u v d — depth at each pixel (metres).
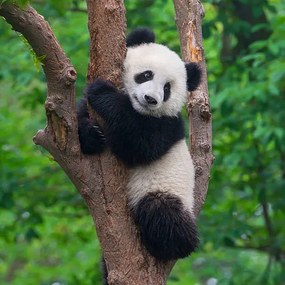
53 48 7.01
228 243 14.74
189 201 8.38
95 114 8.03
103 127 7.99
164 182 8.27
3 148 16.48
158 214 8.02
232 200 16.33
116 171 7.57
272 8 14.62
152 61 8.50
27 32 6.92
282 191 14.95
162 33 15.39
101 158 7.55
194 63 8.73
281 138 13.27
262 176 15.29
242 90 13.41
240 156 14.20
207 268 16.94
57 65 7.04
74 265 19.48
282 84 14.18
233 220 14.98
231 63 15.38
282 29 13.70
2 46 15.69
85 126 7.51
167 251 7.82
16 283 19.66
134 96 8.30
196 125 8.64
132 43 8.84
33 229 15.78
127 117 8.03
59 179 16.22
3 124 17.64
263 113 13.89
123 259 7.47
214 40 16.48
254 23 15.34
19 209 16.02
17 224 16.34
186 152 8.61
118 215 7.50
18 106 20.14
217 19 14.62
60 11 6.98
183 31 8.93
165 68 8.51
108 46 7.74
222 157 15.02
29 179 15.98
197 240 8.16
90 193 7.47
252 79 14.36
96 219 7.51
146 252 7.64
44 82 14.97
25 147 17.69
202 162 8.64
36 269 19.88
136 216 7.93
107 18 7.62
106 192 7.50
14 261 23.45
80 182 7.46
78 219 18.06
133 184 8.21
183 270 18.14
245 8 15.34
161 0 14.79
